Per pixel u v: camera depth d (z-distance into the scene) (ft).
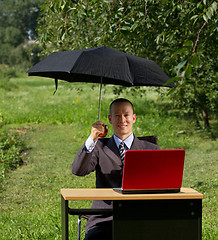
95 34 26.35
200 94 37.06
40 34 19.08
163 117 51.21
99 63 10.64
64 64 10.57
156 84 11.59
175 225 9.73
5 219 20.33
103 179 11.70
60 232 16.97
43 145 39.96
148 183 9.81
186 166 31.17
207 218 19.48
